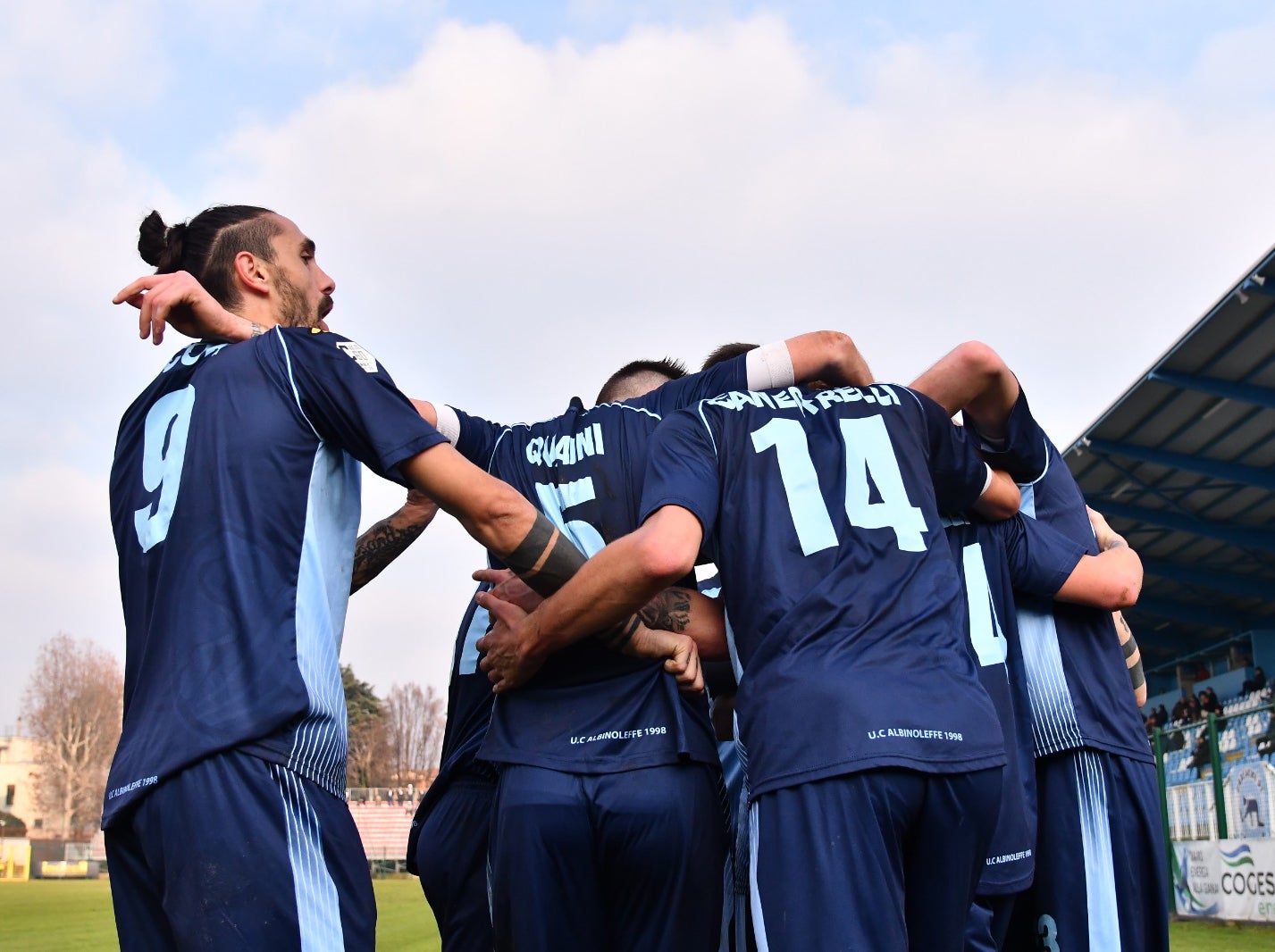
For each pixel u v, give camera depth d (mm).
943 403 2691
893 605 2189
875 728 2043
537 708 2445
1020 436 2805
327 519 2109
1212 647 21844
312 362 2094
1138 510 18344
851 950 1967
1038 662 2926
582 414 2766
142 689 1965
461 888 2871
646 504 2264
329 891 1894
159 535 2037
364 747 68812
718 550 2348
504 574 2629
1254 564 19859
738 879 2828
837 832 2023
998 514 2834
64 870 45219
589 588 2209
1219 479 16406
